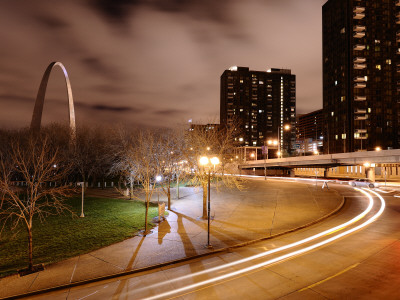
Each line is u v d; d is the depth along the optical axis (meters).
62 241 14.67
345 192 33.69
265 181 50.09
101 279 9.91
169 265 11.13
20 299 8.77
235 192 32.78
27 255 12.75
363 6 100.62
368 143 98.06
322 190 33.69
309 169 115.94
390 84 100.06
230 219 18.59
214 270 10.52
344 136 101.19
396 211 21.27
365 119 98.50
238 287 9.09
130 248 12.98
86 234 15.89
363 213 20.69
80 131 50.50
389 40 100.94
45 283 9.55
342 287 8.80
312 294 8.42
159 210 18.61
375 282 9.07
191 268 10.77
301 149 145.50
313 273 9.91
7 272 10.62
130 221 18.95
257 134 191.38
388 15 101.06
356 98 98.31
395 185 44.69
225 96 191.50
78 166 44.09
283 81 196.25
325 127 112.56
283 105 195.38
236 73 192.00
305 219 18.39
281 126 194.75
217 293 8.74
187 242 13.66
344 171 93.81
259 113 192.88
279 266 10.64
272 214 20.05
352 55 100.06
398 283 8.97
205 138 24.23
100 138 50.03
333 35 108.38
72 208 25.12
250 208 22.47
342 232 15.33
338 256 11.50
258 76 193.88
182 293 8.82
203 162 13.84
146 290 9.09
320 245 13.04
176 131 30.81
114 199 31.31
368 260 10.96
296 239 14.21
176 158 29.25
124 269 10.57
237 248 12.99
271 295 8.48
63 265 11.11
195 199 29.11
